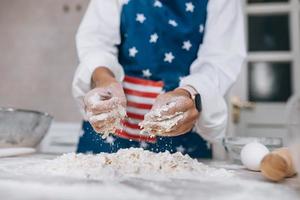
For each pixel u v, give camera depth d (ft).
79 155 2.15
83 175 1.72
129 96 3.02
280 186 1.58
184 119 2.18
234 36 3.02
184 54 3.06
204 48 3.00
